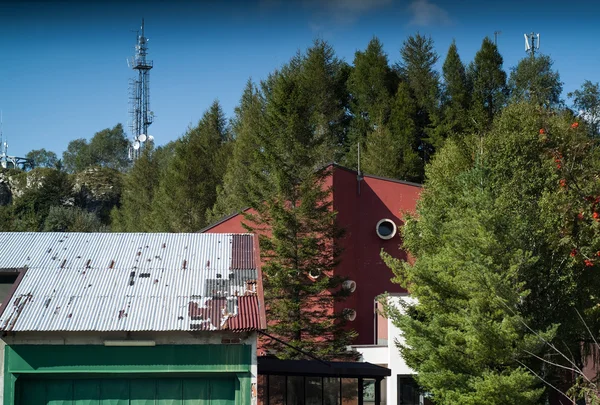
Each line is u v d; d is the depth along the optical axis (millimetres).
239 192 49625
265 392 25328
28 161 116812
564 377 26359
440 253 26312
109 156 151750
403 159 61906
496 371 22688
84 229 78125
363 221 40938
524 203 28344
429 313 25609
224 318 17250
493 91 66438
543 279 24844
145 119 97750
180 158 62281
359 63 72875
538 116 33969
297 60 71500
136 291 18109
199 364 17141
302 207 34281
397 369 31359
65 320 16875
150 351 17062
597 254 22609
